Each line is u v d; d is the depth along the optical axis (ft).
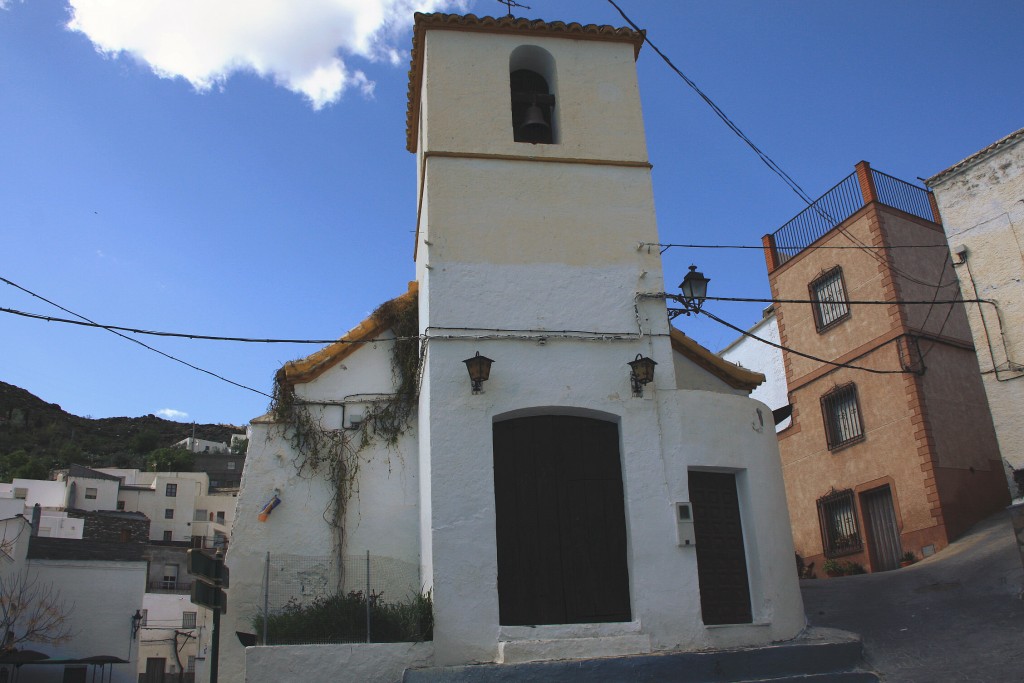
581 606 35.81
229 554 39.29
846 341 74.38
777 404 83.71
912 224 75.10
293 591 38.65
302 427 42.09
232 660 37.52
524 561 36.09
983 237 47.26
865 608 47.44
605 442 38.55
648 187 43.47
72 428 338.75
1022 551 42.65
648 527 36.58
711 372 49.52
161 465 248.93
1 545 76.79
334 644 32.76
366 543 40.34
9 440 301.84
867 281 72.95
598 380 38.78
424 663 32.73
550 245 41.09
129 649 83.41
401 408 43.01
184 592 137.18
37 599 79.51
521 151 42.83
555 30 45.85
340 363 44.14
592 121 44.50
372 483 41.57
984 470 67.26
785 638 37.58
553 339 39.11
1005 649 34.71
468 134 42.78
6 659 71.72
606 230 42.04
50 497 180.96
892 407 68.80
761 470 40.63
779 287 83.25
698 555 38.14
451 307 38.96
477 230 40.70
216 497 205.98
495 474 37.19
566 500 37.35
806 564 74.28
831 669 34.47
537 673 31.32
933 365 69.05
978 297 46.91
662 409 38.86
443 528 34.91
